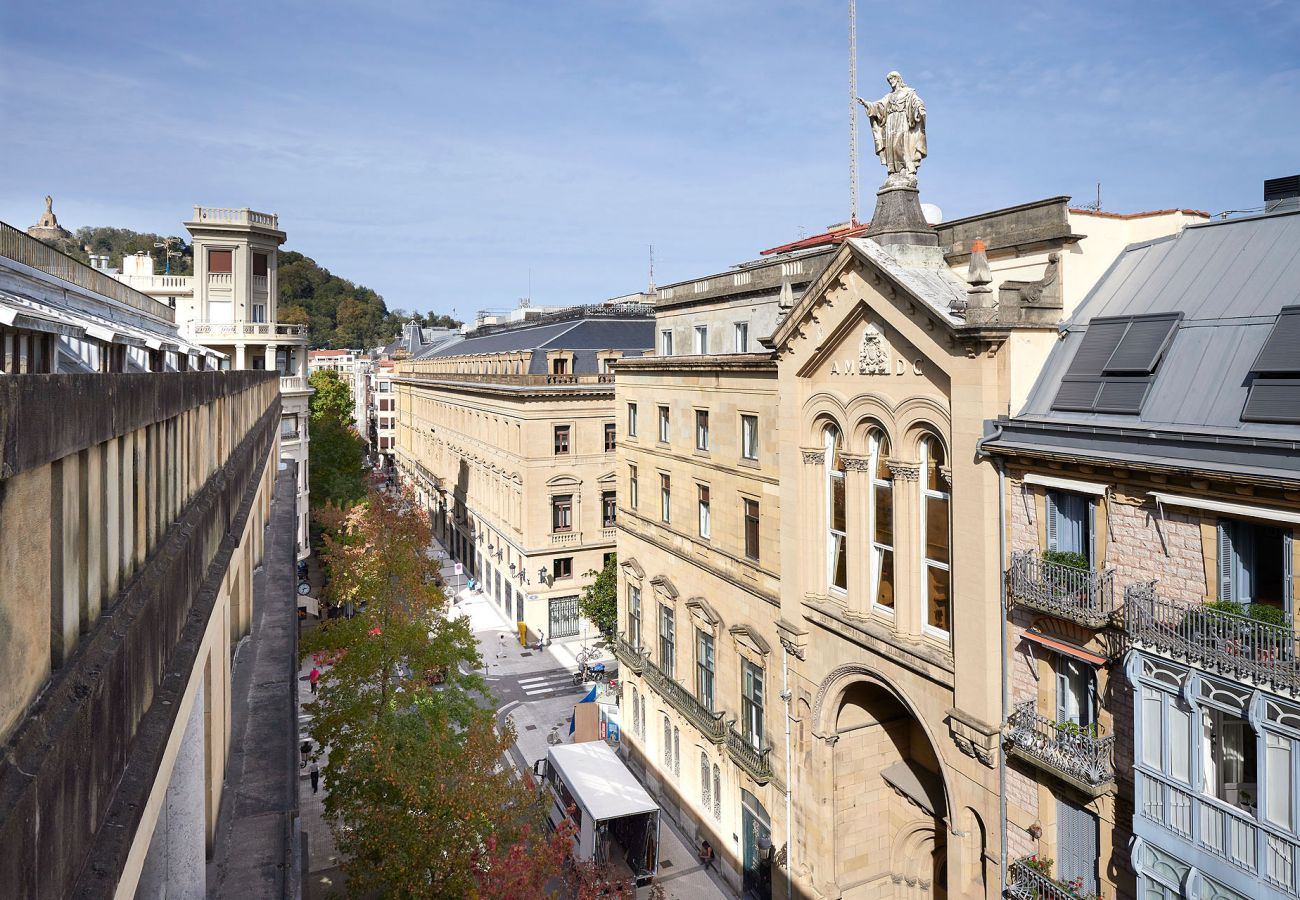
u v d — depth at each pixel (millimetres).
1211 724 13227
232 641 21422
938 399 18828
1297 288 14469
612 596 45562
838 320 21562
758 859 26969
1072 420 16031
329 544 48062
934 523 19688
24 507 5172
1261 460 12531
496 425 60844
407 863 20000
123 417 7625
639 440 35500
